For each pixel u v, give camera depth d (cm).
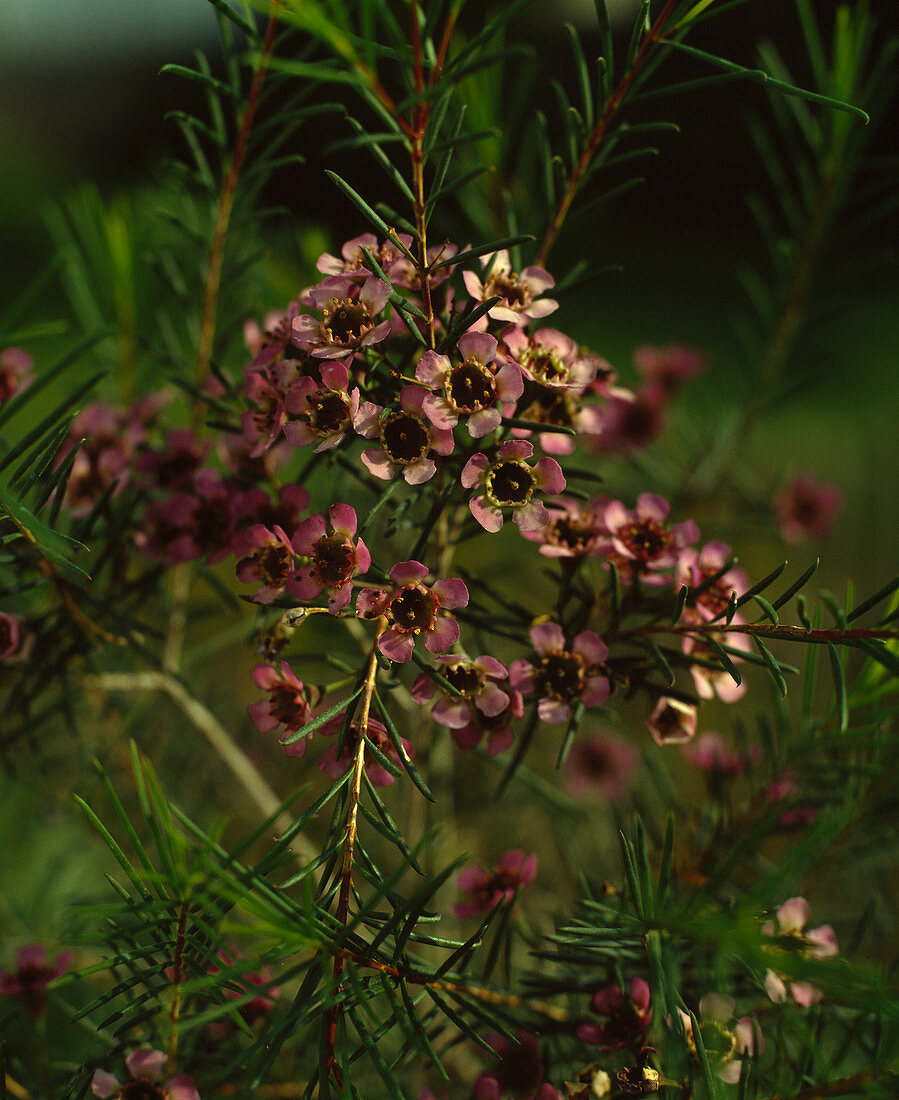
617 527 50
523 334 49
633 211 274
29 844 66
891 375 136
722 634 50
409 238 48
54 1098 52
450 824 65
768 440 116
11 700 53
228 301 58
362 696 48
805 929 50
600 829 75
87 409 54
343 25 45
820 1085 48
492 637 57
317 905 46
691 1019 47
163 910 46
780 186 62
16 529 49
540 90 201
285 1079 54
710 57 48
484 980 51
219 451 53
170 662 59
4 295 202
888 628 48
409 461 48
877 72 58
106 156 275
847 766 53
